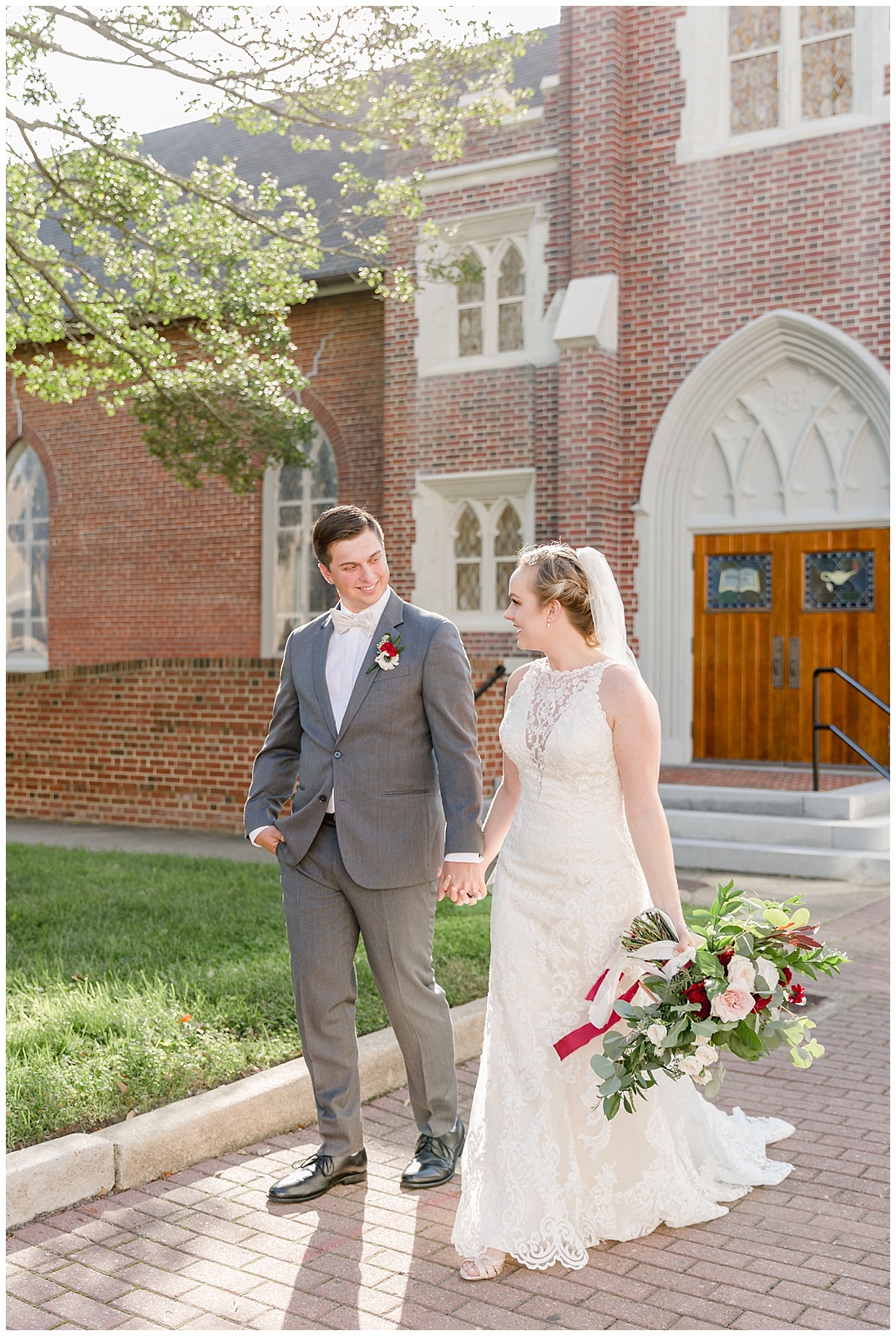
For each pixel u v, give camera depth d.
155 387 10.45
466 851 3.29
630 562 12.20
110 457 16.64
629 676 3.08
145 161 9.18
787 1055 4.71
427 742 3.44
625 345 12.16
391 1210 3.28
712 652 12.12
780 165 11.32
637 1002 3.09
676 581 12.09
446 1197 3.37
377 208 10.08
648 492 12.01
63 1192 3.26
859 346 10.95
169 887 7.31
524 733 3.16
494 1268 2.91
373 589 3.42
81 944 5.80
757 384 11.75
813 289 11.19
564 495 11.98
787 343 11.37
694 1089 3.38
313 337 14.72
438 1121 3.52
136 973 5.21
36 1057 4.04
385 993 3.44
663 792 9.84
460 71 9.18
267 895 7.07
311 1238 3.11
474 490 13.15
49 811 11.68
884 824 8.75
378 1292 2.83
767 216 11.41
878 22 10.80
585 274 12.10
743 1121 3.82
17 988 5.00
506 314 13.10
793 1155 3.70
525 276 12.84
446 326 13.36
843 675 9.05
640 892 3.16
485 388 12.98
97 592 16.84
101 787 11.33
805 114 11.37
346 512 3.43
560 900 3.11
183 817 10.83
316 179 15.29
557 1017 3.07
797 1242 3.10
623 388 12.18
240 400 10.55
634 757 3.04
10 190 8.74
